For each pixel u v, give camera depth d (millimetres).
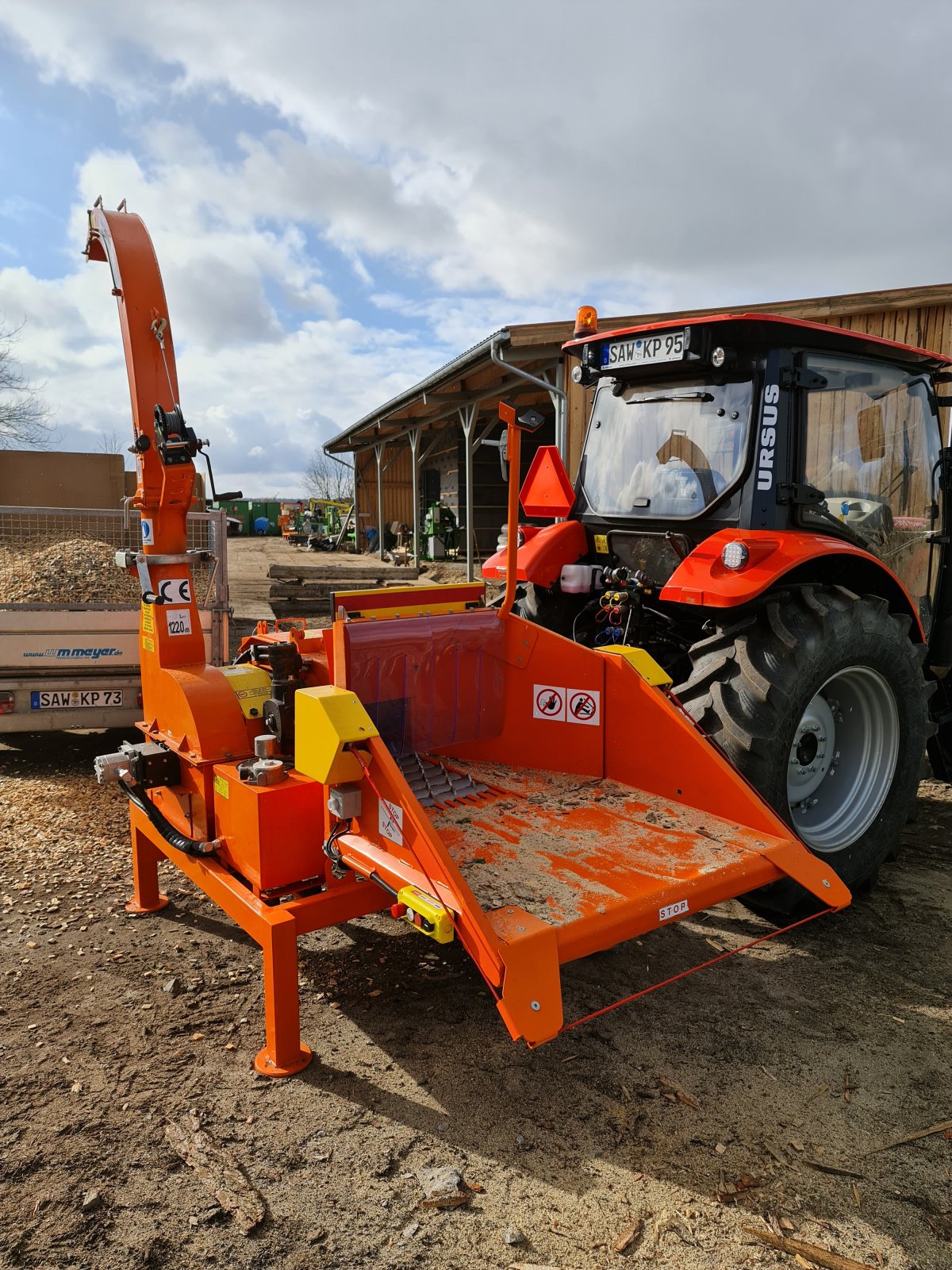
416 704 2957
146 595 3008
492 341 9188
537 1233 1796
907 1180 1955
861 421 3773
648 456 3893
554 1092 2250
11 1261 1707
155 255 2918
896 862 3828
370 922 3201
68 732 6086
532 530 4449
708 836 2557
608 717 2975
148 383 2902
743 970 2887
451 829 2596
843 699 3539
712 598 3082
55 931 3109
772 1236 1794
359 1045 2445
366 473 26234
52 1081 2264
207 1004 2645
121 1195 1884
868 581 3672
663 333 3471
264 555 23562
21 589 5461
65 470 7430
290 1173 1952
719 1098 2232
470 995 2717
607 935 2035
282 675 2768
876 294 7410
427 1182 1920
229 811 2551
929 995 2738
